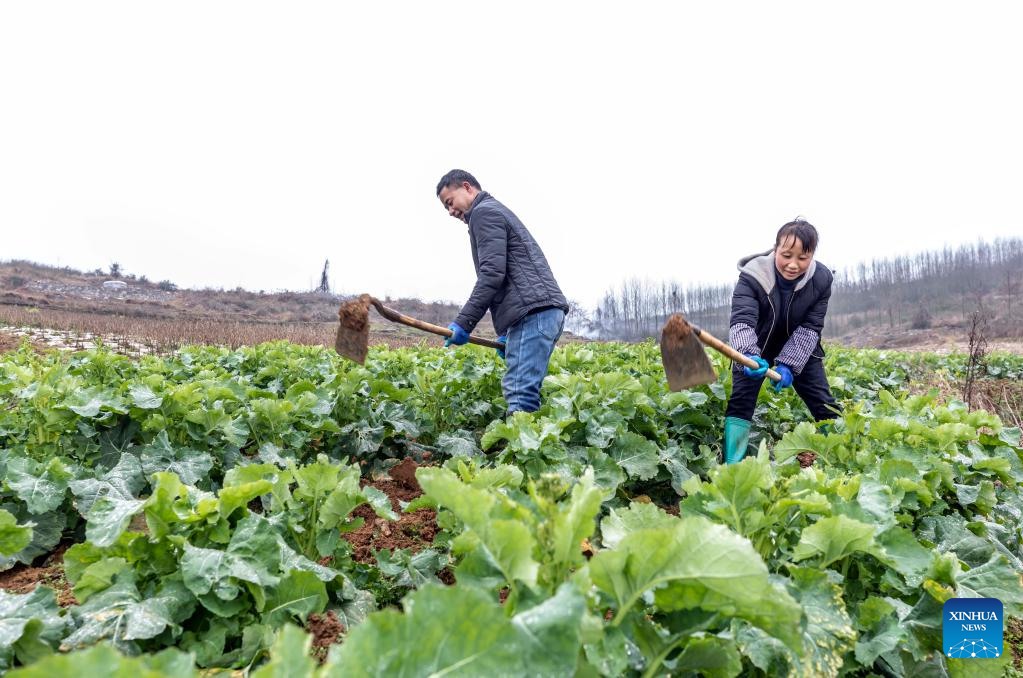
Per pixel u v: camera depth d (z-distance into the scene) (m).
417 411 5.03
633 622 1.45
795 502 2.07
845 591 2.23
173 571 1.96
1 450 3.45
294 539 2.35
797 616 1.29
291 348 8.93
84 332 17.55
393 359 7.18
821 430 4.41
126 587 1.85
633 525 1.86
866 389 8.46
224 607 1.86
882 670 2.07
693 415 4.74
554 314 4.41
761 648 1.65
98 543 1.89
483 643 1.03
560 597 1.18
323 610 2.03
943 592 1.96
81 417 3.78
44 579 2.81
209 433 3.85
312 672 0.96
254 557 1.92
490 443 3.49
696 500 2.16
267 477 2.41
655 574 1.36
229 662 1.82
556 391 4.93
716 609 1.42
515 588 1.37
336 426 4.41
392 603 2.52
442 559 2.63
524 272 4.36
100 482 3.05
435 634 1.02
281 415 4.04
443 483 1.38
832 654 1.67
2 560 2.78
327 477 2.40
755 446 5.14
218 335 18.59
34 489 2.90
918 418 4.19
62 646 1.63
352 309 3.65
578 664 1.26
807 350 4.45
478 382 5.56
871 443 3.41
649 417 4.41
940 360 14.16
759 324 4.54
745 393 4.39
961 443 3.73
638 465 3.64
